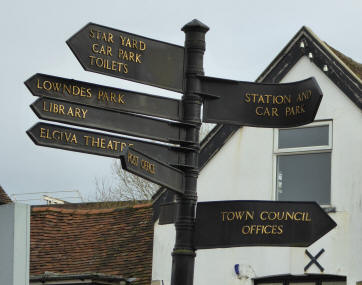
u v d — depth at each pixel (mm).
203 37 9742
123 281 17312
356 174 16344
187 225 9422
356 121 16547
